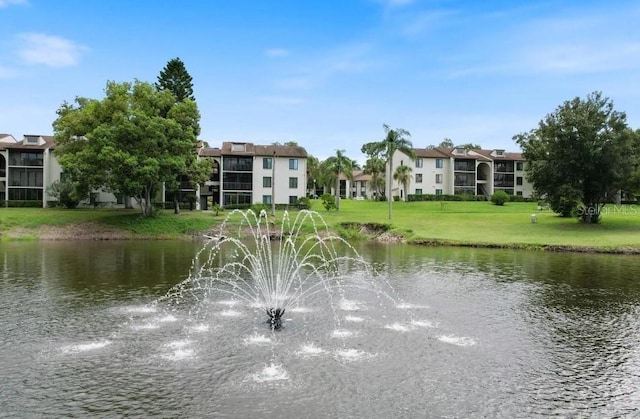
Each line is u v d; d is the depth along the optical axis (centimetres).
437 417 902
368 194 10731
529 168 4719
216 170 6588
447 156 8050
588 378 1088
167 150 4688
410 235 4191
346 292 1980
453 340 1349
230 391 1002
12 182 5950
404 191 7631
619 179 4262
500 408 938
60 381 1046
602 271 2534
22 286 2020
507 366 1156
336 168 6353
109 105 4519
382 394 995
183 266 2611
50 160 6019
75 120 4719
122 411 912
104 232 4303
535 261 2927
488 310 1684
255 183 6531
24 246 3556
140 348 1257
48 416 891
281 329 1437
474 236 4003
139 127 4359
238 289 2000
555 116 4375
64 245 3659
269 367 1135
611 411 930
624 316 1608
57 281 2136
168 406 934
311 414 905
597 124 4134
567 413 921
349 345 1298
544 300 1839
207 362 1163
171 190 5056
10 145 6022
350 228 4616
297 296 1897
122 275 2306
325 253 3353
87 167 4316
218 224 4606
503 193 7075
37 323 1471
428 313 1642
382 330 1439
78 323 1474
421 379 1074
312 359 1191
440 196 7600
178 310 1642
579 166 4250
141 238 4266
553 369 1138
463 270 2567
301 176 6631
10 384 1030
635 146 4375
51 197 5966
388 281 2234
